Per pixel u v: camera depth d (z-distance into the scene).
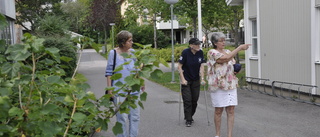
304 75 9.87
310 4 9.45
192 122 7.56
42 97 2.69
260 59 12.27
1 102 2.26
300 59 10.01
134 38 41.41
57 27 22.34
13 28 16.48
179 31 52.41
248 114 8.29
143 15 27.88
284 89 10.83
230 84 5.63
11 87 2.64
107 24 48.56
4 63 2.61
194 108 7.36
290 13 10.38
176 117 8.15
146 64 2.91
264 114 8.24
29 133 2.50
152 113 8.66
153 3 22.30
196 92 7.19
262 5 11.98
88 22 53.56
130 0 27.05
